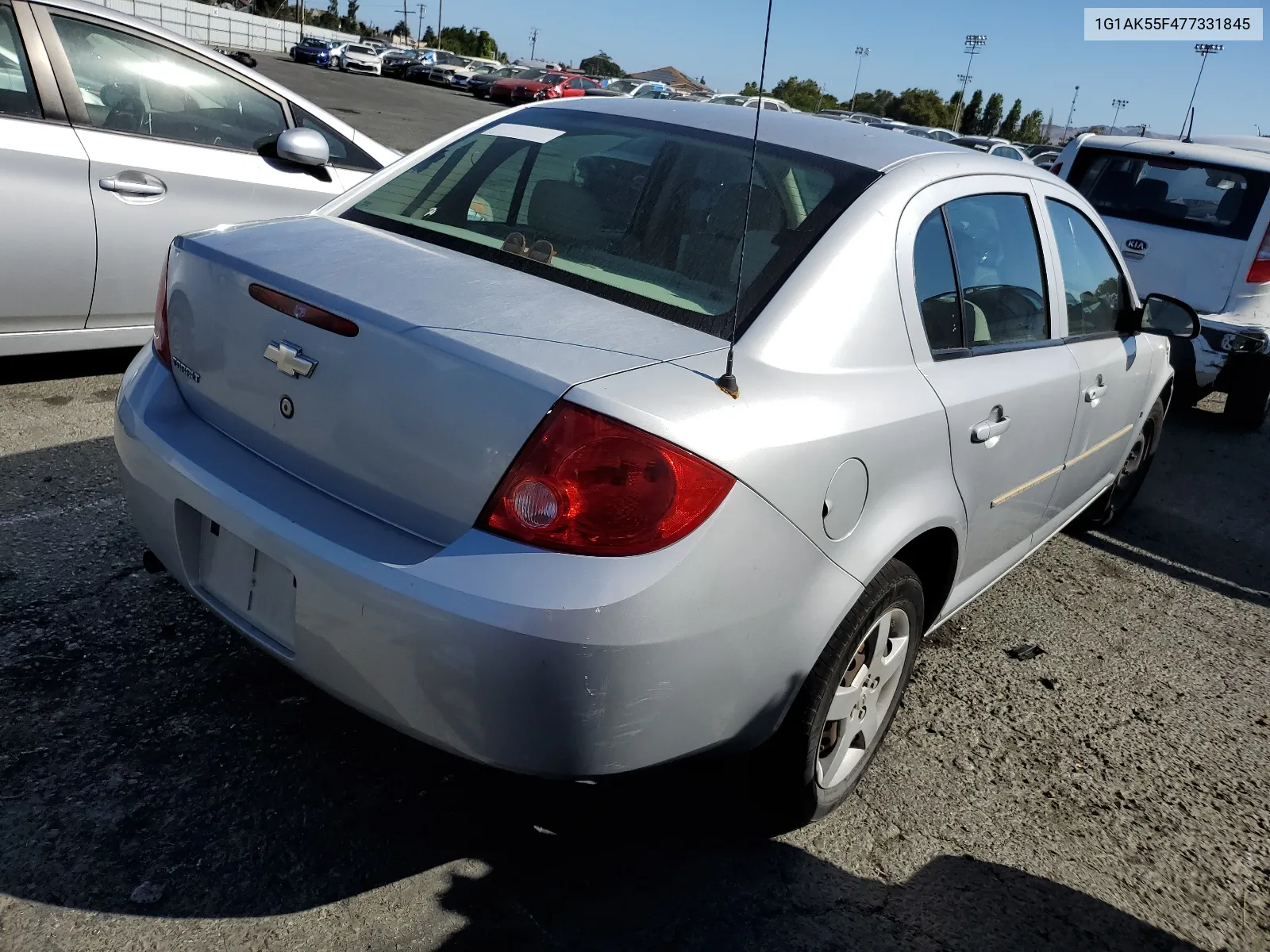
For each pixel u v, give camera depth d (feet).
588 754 5.64
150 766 7.43
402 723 5.83
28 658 8.36
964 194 8.60
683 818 7.77
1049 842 8.26
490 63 148.15
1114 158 23.70
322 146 13.83
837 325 6.89
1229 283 21.80
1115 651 11.85
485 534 5.58
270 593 6.39
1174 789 9.29
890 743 9.24
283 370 6.39
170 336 7.44
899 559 8.38
